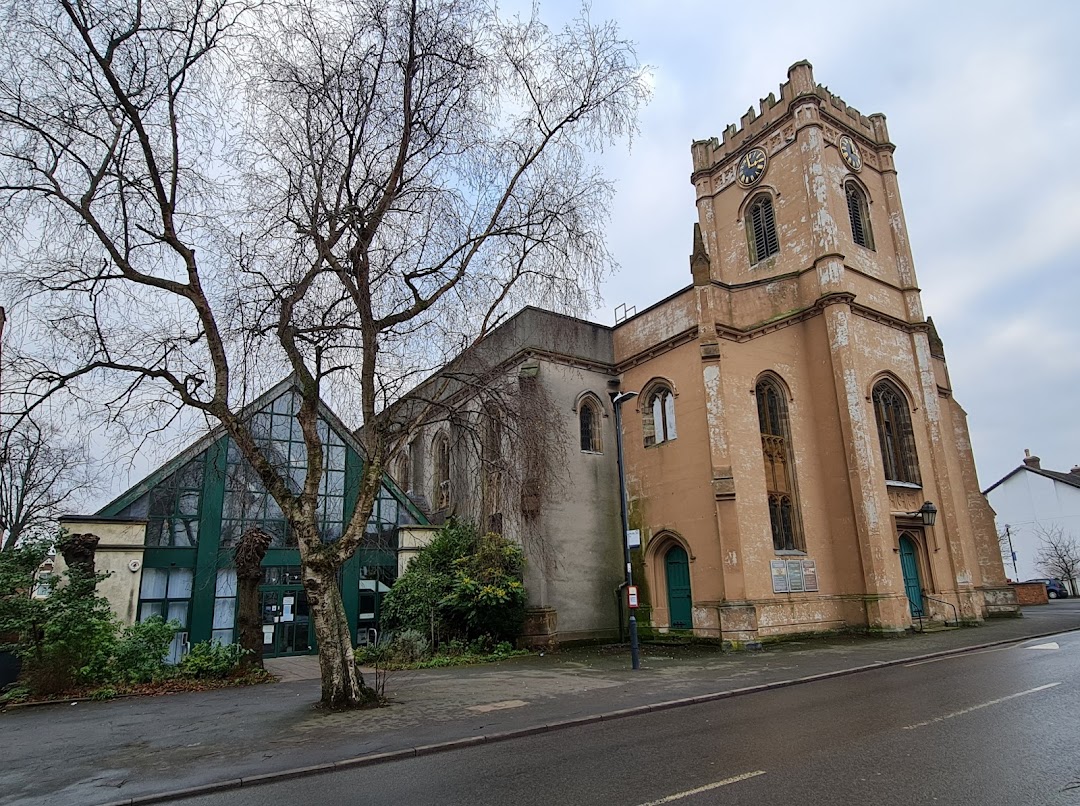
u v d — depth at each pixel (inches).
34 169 457.4
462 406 564.1
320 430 956.0
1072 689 412.8
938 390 1147.9
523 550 880.9
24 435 467.2
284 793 283.4
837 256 941.2
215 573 846.5
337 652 475.8
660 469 927.7
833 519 890.1
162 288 485.7
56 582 613.9
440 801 259.0
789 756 294.0
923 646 697.0
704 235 1199.6
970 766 265.3
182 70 473.4
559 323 901.2
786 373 927.0
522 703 464.1
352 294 508.7
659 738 348.5
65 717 491.2
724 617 776.9
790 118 1060.5
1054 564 2193.7
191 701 546.6
